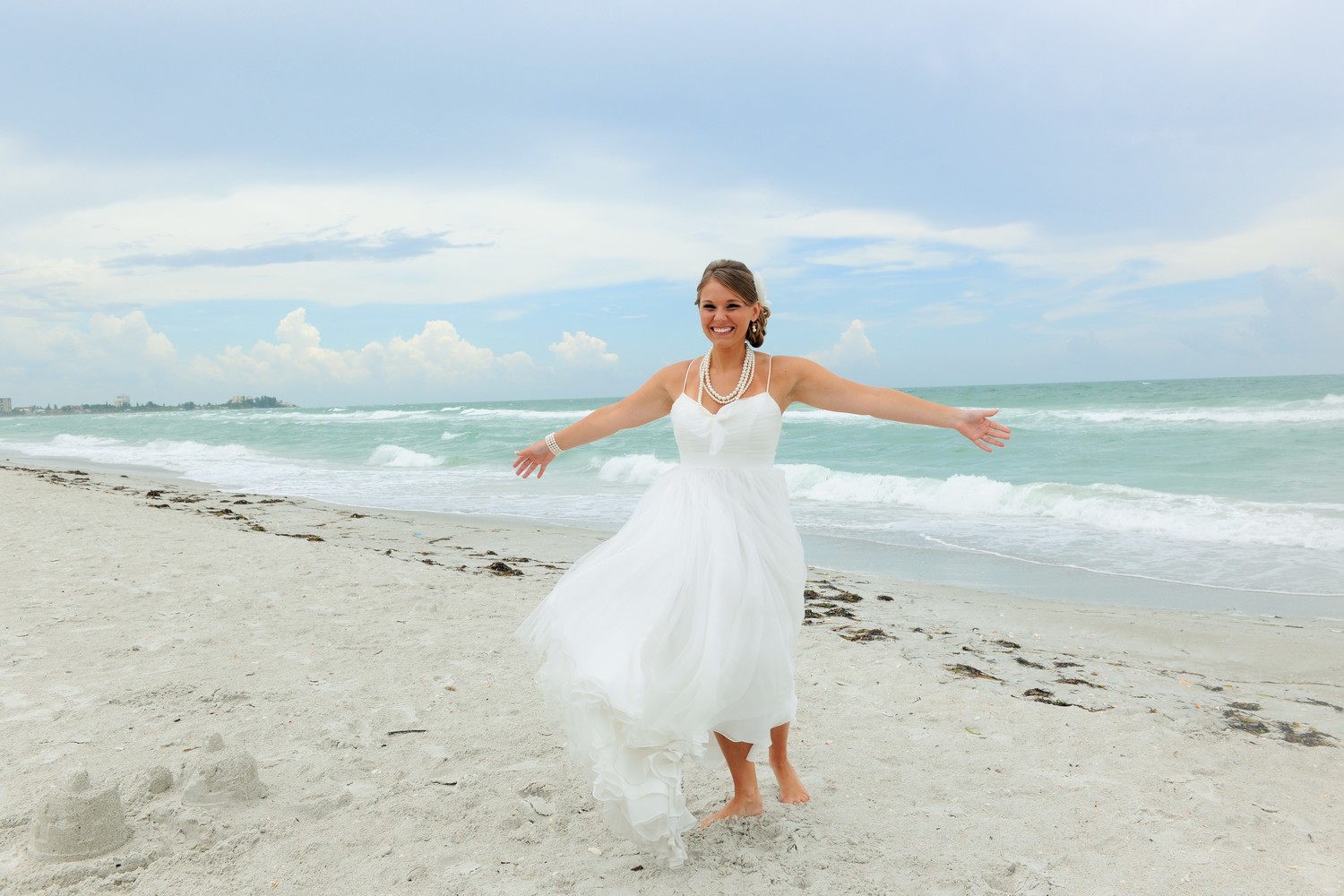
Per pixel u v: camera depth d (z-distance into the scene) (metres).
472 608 6.64
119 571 7.51
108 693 4.50
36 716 4.18
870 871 2.97
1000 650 6.31
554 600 3.07
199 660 5.11
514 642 5.71
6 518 10.46
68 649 5.26
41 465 26.47
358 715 4.34
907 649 6.28
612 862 3.01
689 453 3.22
